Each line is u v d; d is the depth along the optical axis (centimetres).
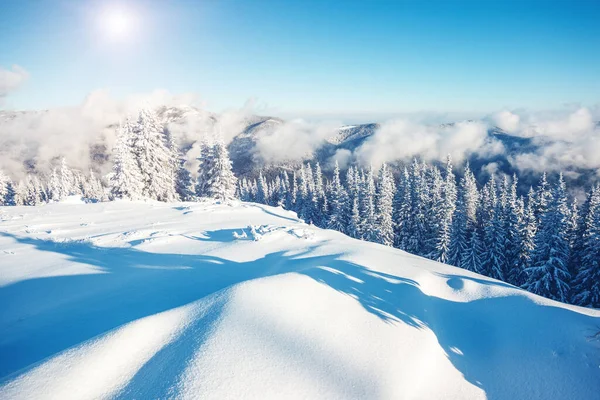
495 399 642
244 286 742
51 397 419
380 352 626
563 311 859
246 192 9381
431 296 996
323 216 5803
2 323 752
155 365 498
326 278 869
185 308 675
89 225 1881
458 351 777
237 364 494
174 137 4112
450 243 3406
